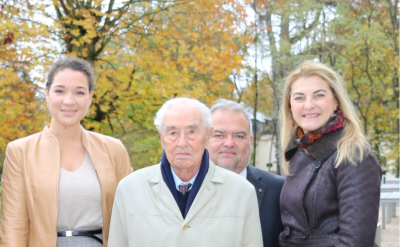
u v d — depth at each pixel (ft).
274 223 10.27
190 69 30.35
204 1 30.09
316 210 8.56
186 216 8.50
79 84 10.07
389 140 51.49
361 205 7.86
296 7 42.63
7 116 27.76
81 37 27.71
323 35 44.06
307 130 9.13
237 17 31.22
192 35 29.84
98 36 29.84
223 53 28.78
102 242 10.20
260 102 61.62
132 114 30.86
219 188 8.87
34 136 10.41
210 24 30.94
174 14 31.09
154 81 28.19
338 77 9.12
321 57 46.32
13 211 9.78
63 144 10.43
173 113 8.59
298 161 9.35
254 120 52.80
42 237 9.75
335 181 8.44
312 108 8.88
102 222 10.32
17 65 28.17
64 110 10.00
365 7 47.06
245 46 43.04
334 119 8.86
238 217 8.70
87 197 10.13
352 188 8.02
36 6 28.22
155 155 32.24
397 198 24.84
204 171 8.80
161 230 8.48
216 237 8.48
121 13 29.68
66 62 10.15
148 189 8.86
